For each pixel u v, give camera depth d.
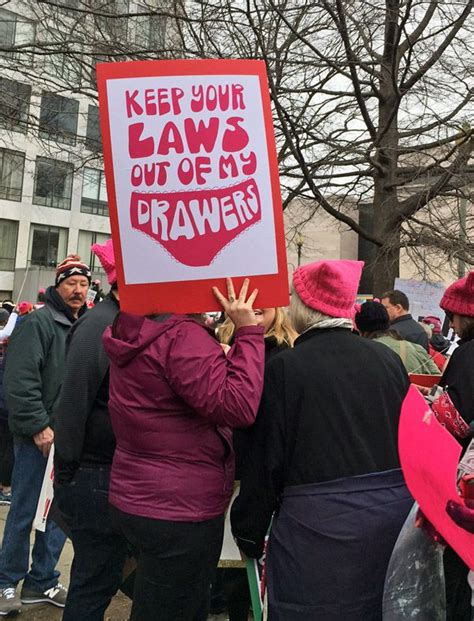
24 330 3.33
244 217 1.98
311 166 9.20
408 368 4.00
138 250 1.95
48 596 3.43
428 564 1.75
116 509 2.00
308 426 1.86
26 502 3.36
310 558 1.79
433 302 8.16
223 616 3.38
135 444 1.96
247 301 1.96
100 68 1.96
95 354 2.44
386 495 1.83
